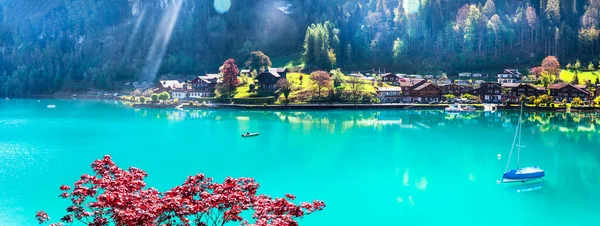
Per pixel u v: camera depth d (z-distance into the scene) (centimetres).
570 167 6172
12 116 12925
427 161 6575
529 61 19675
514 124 10531
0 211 4303
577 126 10100
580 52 19662
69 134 9269
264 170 6053
